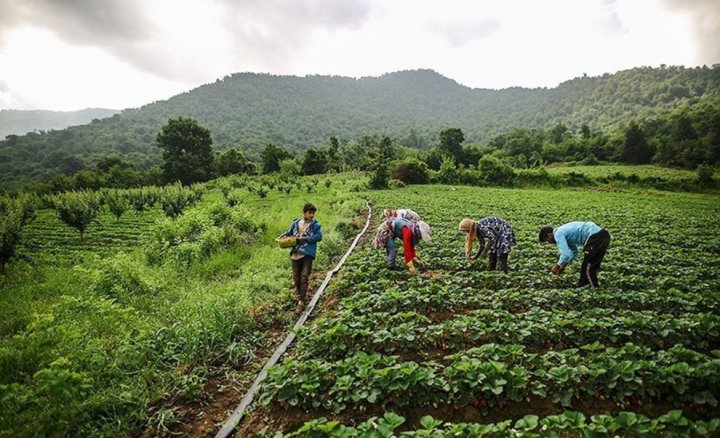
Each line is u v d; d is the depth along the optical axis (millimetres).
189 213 17469
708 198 45188
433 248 12664
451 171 61438
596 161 91625
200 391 5434
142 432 4750
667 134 106062
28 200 35906
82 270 10406
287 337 6934
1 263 13062
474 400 4773
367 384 4793
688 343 6137
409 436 4133
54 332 5898
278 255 13172
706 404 4664
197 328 6703
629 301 7656
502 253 9539
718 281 9477
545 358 5359
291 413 4809
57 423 4535
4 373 5637
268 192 44438
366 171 73688
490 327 6246
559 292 8047
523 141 113062
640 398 4781
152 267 12484
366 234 18172
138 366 5836
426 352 6145
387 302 7613
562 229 8484
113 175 74250
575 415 3910
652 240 16359
